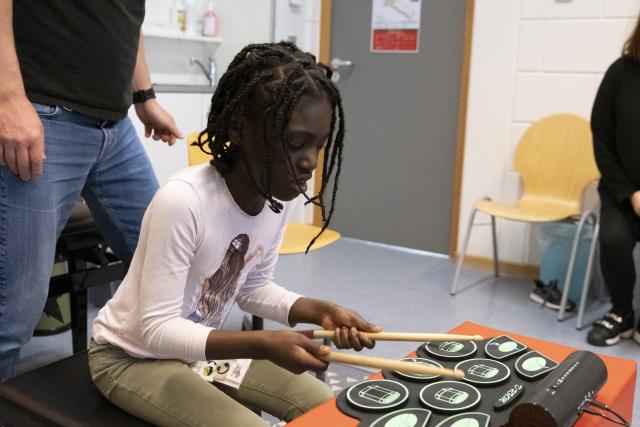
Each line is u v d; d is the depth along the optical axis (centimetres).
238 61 107
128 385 115
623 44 303
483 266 364
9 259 134
